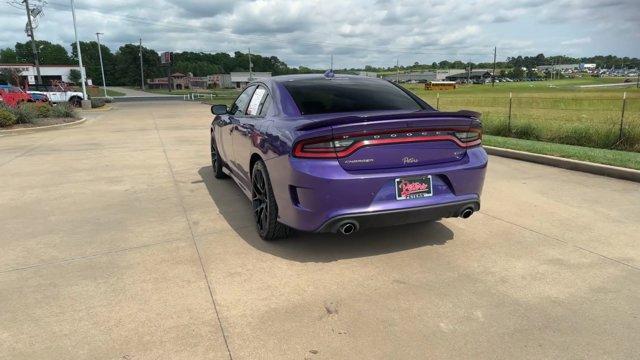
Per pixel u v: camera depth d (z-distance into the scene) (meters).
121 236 4.53
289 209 3.76
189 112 25.94
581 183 6.50
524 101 38.19
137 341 2.74
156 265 3.81
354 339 2.73
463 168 3.77
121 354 2.62
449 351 2.60
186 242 4.33
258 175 4.29
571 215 5.00
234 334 2.80
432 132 3.66
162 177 7.28
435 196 3.72
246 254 4.01
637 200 5.56
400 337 2.74
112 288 3.41
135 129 15.48
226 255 4.00
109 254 4.07
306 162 3.50
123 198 5.98
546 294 3.23
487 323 2.88
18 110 15.97
